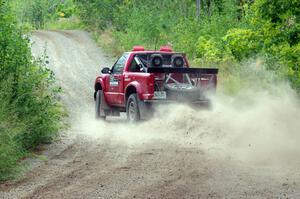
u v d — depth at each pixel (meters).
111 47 70.69
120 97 29.09
